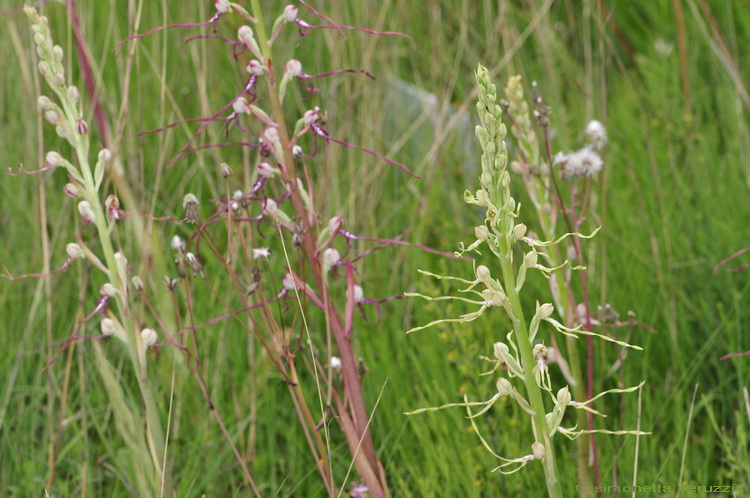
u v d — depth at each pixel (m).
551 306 1.29
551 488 1.33
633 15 4.19
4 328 2.68
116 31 3.20
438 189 3.21
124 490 2.26
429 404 2.27
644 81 3.98
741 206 2.89
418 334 2.59
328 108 3.18
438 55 3.60
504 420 2.17
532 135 1.99
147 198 2.94
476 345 2.20
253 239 2.62
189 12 3.26
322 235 1.76
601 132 2.09
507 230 1.28
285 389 2.51
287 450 2.36
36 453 2.33
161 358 2.50
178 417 2.28
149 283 2.60
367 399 2.41
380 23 3.27
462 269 2.86
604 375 2.36
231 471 2.25
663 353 2.51
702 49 3.95
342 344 1.78
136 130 3.22
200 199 3.04
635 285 2.63
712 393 2.38
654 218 2.90
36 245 2.82
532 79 3.67
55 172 3.16
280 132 1.75
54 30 3.53
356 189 3.04
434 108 3.45
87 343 2.56
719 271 2.64
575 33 4.12
